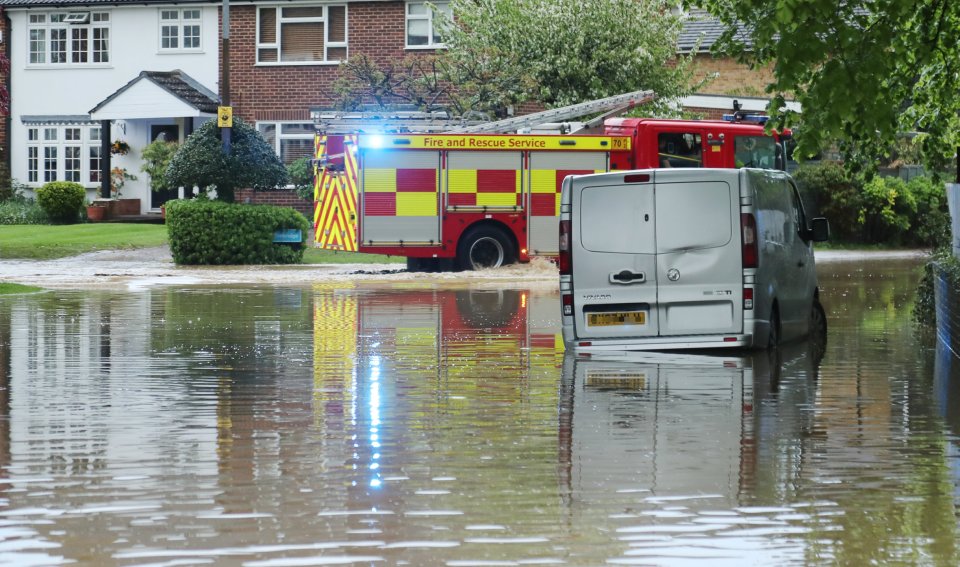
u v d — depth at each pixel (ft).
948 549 31.30
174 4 207.82
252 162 158.20
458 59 174.60
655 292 67.87
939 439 45.11
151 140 208.95
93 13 213.25
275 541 31.78
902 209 194.18
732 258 67.21
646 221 67.97
